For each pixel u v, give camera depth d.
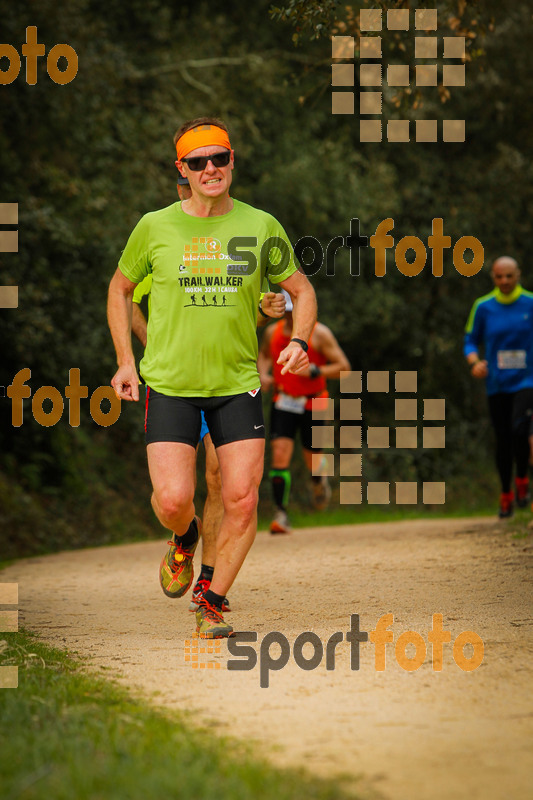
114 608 12.28
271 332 21.73
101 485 37.25
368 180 44.16
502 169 48.84
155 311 9.81
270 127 44.59
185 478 9.70
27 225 30.58
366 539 19.17
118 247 34.25
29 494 33.81
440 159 49.25
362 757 5.69
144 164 37.06
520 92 46.84
